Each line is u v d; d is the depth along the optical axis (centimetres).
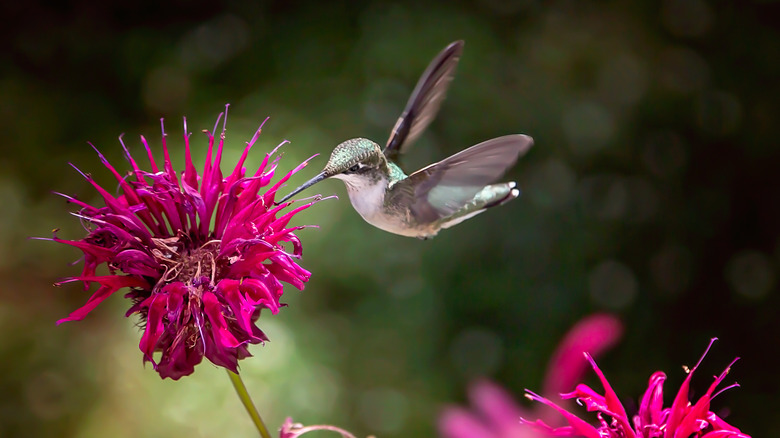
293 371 989
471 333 1223
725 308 1346
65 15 1452
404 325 1162
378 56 1250
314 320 1088
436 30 1280
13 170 1277
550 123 1291
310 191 1105
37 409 1009
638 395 1266
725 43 1381
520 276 1252
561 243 1279
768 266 1356
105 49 1412
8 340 1060
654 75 1355
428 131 1253
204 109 1305
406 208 460
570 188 1305
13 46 1429
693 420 356
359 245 1122
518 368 1209
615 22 1388
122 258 361
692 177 1362
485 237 1243
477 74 1274
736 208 1370
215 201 388
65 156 1305
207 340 362
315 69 1303
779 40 1365
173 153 1095
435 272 1203
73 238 1188
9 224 1178
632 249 1322
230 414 941
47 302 1124
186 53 1383
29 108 1357
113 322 1052
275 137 1163
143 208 376
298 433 400
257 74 1351
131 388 982
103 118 1359
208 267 372
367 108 1234
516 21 1366
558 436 369
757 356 1332
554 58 1326
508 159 440
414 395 1130
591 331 358
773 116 1356
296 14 1380
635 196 1336
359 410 1101
